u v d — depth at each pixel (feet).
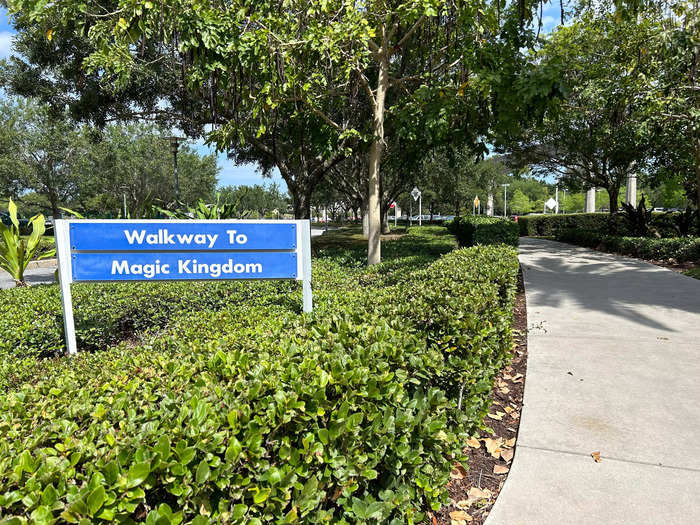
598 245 51.96
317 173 47.83
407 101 34.88
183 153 122.11
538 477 8.49
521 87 25.58
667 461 8.85
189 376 7.09
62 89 39.32
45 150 97.96
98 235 12.69
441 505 8.06
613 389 12.12
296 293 17.78
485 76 26.78
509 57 28.27
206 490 4.78
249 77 25.18
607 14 38.93
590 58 41.60
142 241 12.82
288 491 5.32
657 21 35.96
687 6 33.04
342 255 36.78
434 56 33.40
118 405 5.74
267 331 9.83
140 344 14.28
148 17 20.25
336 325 9.73
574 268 35.35
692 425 10.16
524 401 11.56
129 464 4.47
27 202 122.52
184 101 28.73
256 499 4.89
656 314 19.93
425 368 8.02
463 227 51.03
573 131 50.70
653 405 11.16
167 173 115.96
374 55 30.22
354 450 6.05
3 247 24.48
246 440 5.08
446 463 7.88
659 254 39.37
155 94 39.65
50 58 36.09
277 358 7.43
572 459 9.02
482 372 10.32
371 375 6.65
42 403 6.15
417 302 11.26
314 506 5.45
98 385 7.25
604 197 180.75
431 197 126.41
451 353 10.05
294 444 5.75
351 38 24.54
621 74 38.52
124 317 17.20
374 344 7.70
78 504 3.85
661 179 50.90
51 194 103.86
